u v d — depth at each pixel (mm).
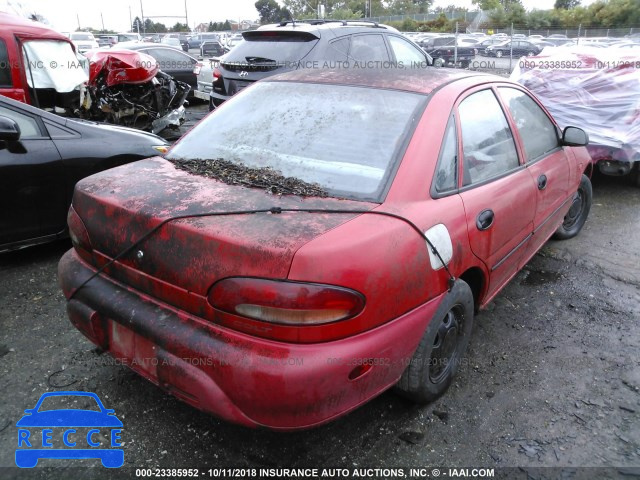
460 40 30984
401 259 2199
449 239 2488
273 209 2213
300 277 1919
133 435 2559
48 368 3004
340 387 2031
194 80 13148
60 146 4246
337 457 2471
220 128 3094
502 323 3645
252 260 1956
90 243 2520
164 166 2846
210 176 2615
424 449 2531
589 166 5094
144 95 8445
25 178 4055
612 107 6270
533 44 28703
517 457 2496
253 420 2033
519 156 3416
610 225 5547
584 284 4234
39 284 3977
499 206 2959
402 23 49531
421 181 2475
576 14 47812
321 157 2631
